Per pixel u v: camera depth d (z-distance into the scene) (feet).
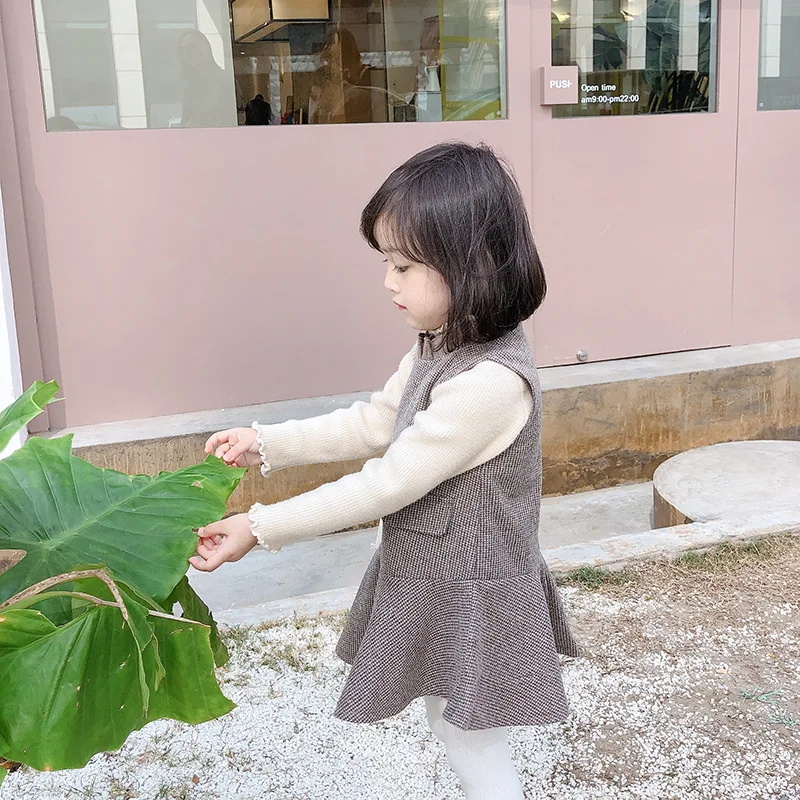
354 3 11.71
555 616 5.53
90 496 3.94
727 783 6.24
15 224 10.82
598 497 12.91
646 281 13.94
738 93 13.85
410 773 6.45
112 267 11.39
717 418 13.57
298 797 6.23
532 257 4.95
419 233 4.70
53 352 11.35
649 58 13.33
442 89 12.41
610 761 6.48
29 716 3.02
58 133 10.89
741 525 9.75
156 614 3.21
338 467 11.59
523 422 4.90
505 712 5.00
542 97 12.75
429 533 4.93
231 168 11.62
